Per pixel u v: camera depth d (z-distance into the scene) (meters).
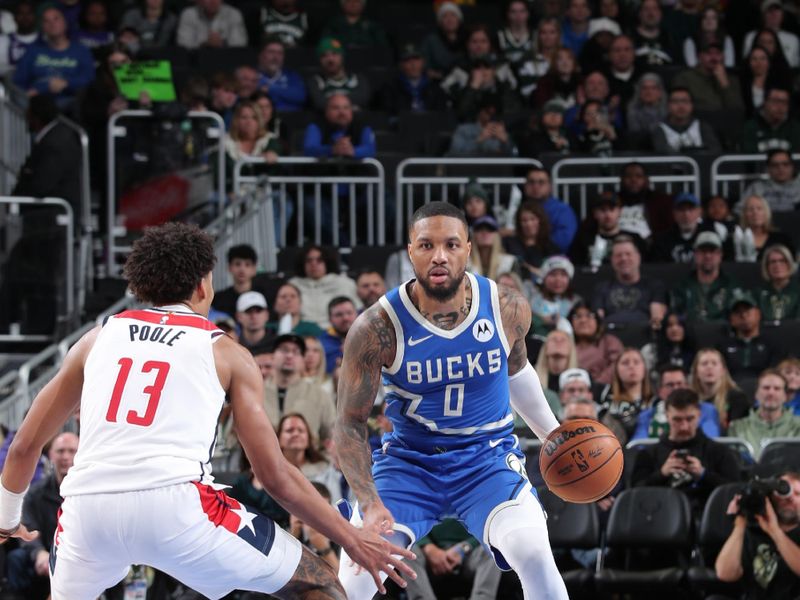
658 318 14.11
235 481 10.55
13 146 17.03
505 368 6.79
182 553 5.45
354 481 6.51
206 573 5.53
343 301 13.37
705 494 11.07
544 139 17.39
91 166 16.91
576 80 18.52
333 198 16.50
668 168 17.16
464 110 18.11
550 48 19.00
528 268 14.77
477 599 10.26
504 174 17.00
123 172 15.68
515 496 6.62
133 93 16.03
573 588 10.78
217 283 14.89
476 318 6.62
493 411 6.83
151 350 5.62
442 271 6.41
